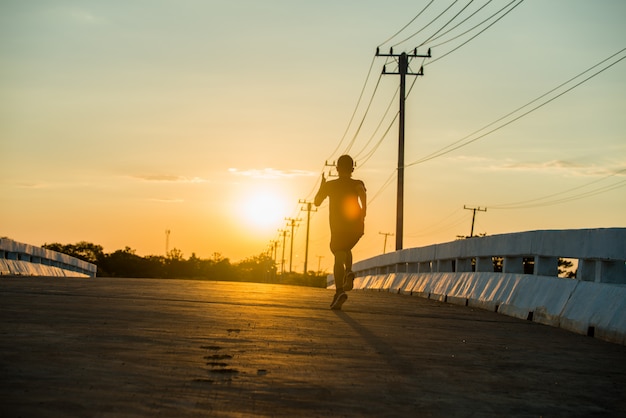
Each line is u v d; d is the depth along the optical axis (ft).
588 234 33.19
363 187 38.81
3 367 18.48
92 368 18.90
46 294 37.81
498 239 45.27
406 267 73.56
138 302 35.45
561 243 36.14
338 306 37.96
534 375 21.40
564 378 21.18
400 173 146.51
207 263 451.94
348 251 38.52
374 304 44.45
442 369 21.54
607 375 21.98
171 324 27.63
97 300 35.47
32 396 15.90
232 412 15.62
